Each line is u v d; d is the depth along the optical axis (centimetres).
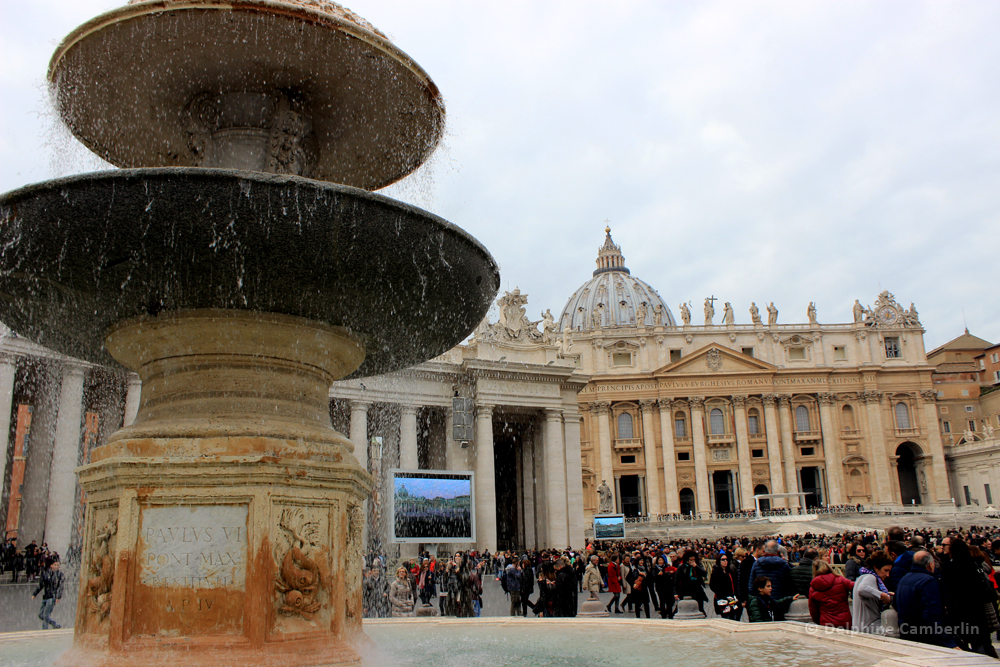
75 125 641
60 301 535
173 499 485
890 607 736
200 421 509
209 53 561
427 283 550
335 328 578
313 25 544
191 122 613
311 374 570
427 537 2627
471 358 4306
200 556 479
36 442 3050
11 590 2269
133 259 475
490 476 4216
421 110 651
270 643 468
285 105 617
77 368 2909
